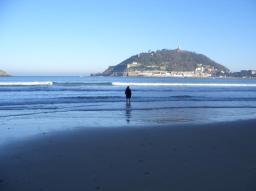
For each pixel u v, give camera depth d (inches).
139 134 547.5
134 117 839.1
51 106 1120.2
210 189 287.4
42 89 2191.2
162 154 405.1
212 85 3858.3
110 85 3097.9
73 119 786.2
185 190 285.0
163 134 548.7
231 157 393.4
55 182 301.6
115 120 773.9
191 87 3176.7
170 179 311.7
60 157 389.4
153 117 843.4
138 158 385.7
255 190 285.6
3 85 2556.6
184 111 1004.6
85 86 2787.9
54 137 517.3
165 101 1390.3
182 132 571.2
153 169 341.7
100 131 578.9
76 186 292.5
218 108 1119.0
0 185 291.6
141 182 303.7
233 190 285.3
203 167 349.7
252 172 334.0
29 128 627.5
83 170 337.7
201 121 765.3
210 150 430.6
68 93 1898.4
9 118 797.9
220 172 332.8
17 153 407.8
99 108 1064.2
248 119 803.4
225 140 501.4
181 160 377.1
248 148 445.7
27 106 1113.4
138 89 2546.8
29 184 295.4
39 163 362.6
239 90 2741.1
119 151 421.7
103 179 310.7
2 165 353.4
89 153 410.3
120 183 300.8
